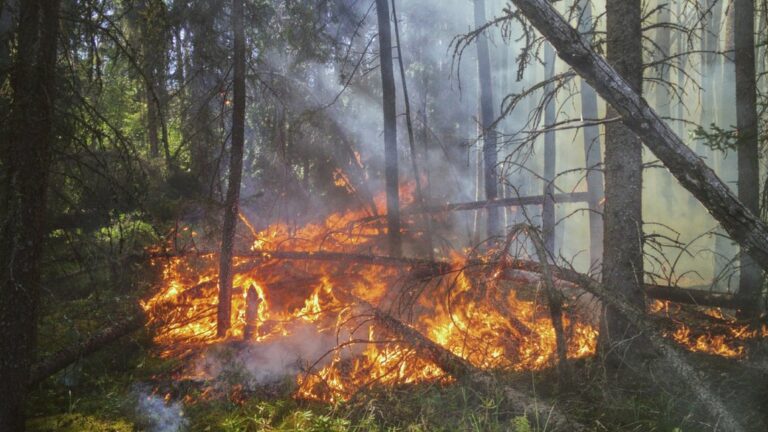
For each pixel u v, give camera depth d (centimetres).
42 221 489
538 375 595
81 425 546
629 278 594
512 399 517
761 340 582
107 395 607
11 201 466
